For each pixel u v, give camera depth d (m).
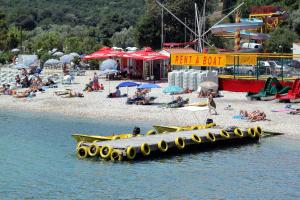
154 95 53.97
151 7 109.75
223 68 61.84
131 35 132.38
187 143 32.34
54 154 32.44
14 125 42.34
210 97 42.41
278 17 102.94
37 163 30.42
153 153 31.39
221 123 39.12
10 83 67.69
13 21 170.88
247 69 59.34
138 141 32.03
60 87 63.88
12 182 26.91
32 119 44.84
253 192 24.94
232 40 111.12
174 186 25.94
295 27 105.81
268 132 36.03
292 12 113.56
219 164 29.62
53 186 26.19
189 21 108.81
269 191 25.06
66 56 84.25
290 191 25.00
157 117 42.84
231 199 24.06
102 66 67.81
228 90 52.56
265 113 42.28
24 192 25.36
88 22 175.62
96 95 55.94
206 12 117.38
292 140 34.44
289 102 47.34
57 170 28.89
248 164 29.50
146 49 69.19
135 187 25.86
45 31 155.00
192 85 54.97
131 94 56.03
